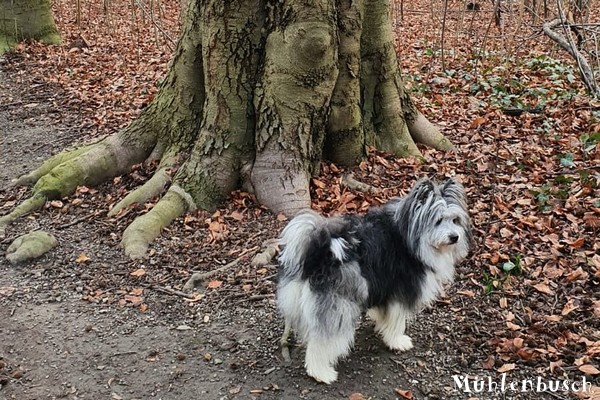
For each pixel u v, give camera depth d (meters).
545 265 2.44
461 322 2.20
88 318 2.26
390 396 1.90
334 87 2.97
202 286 2.39
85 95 4.42
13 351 2.11
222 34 2.81
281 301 1.92
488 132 3.60
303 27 2.72
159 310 2.29
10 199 3.10
